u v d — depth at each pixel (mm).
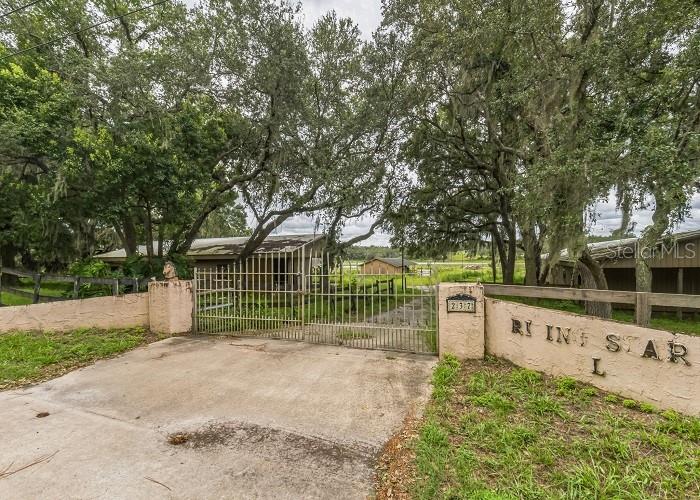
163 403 3777
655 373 3328
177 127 10586
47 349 5582
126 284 7547
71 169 9195
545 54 8750
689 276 13258
